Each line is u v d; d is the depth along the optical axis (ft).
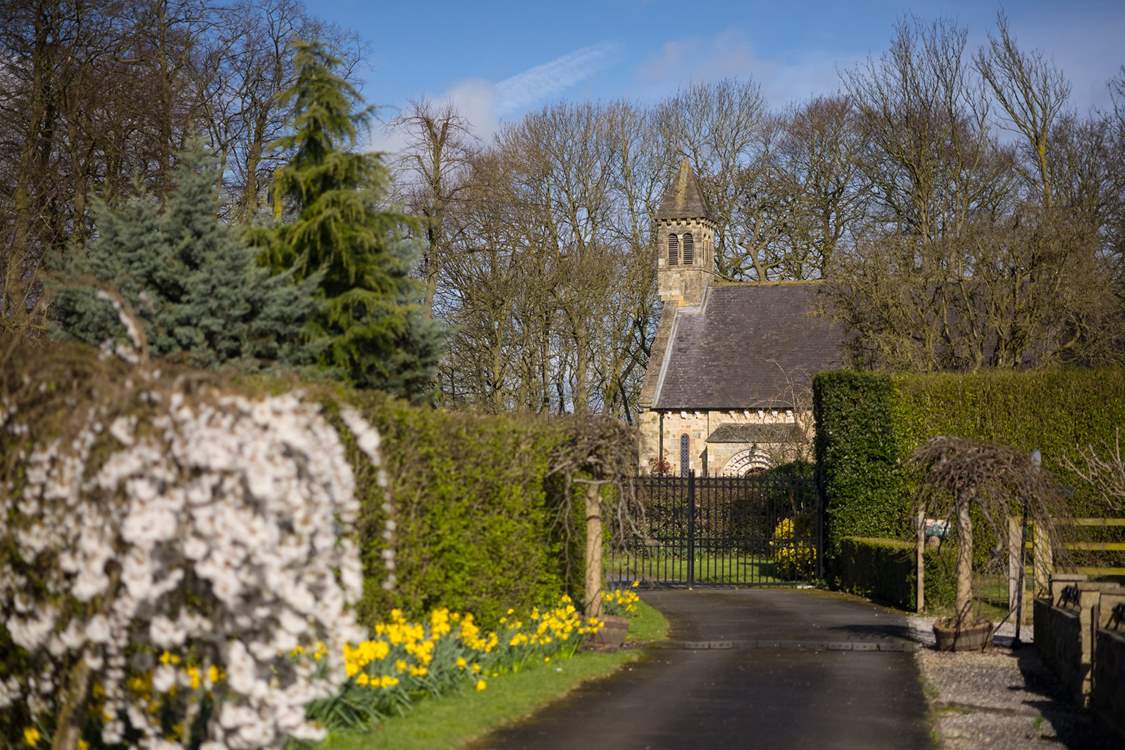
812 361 133.08
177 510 16.02
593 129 145.38
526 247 131.44
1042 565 47.65
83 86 69.31
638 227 153.48
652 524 89.81
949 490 41.27
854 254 95.25
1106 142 107.14
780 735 26.30
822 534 71.00
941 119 109.91
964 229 92.07
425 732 24.81
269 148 50.85
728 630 46.73
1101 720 26.45
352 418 20.38
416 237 54.60
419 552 30.91
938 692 32.12
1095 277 88.63
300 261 49.01
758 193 150.61
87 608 17.46
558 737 25.71
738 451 130.21
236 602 16.28
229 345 44.86
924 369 90.63
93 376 18.22
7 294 62.80
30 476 17.81
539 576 41.19
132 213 45.39
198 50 80.84
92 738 19.99
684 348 139.23
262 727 17.02
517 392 130.62
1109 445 68.23
